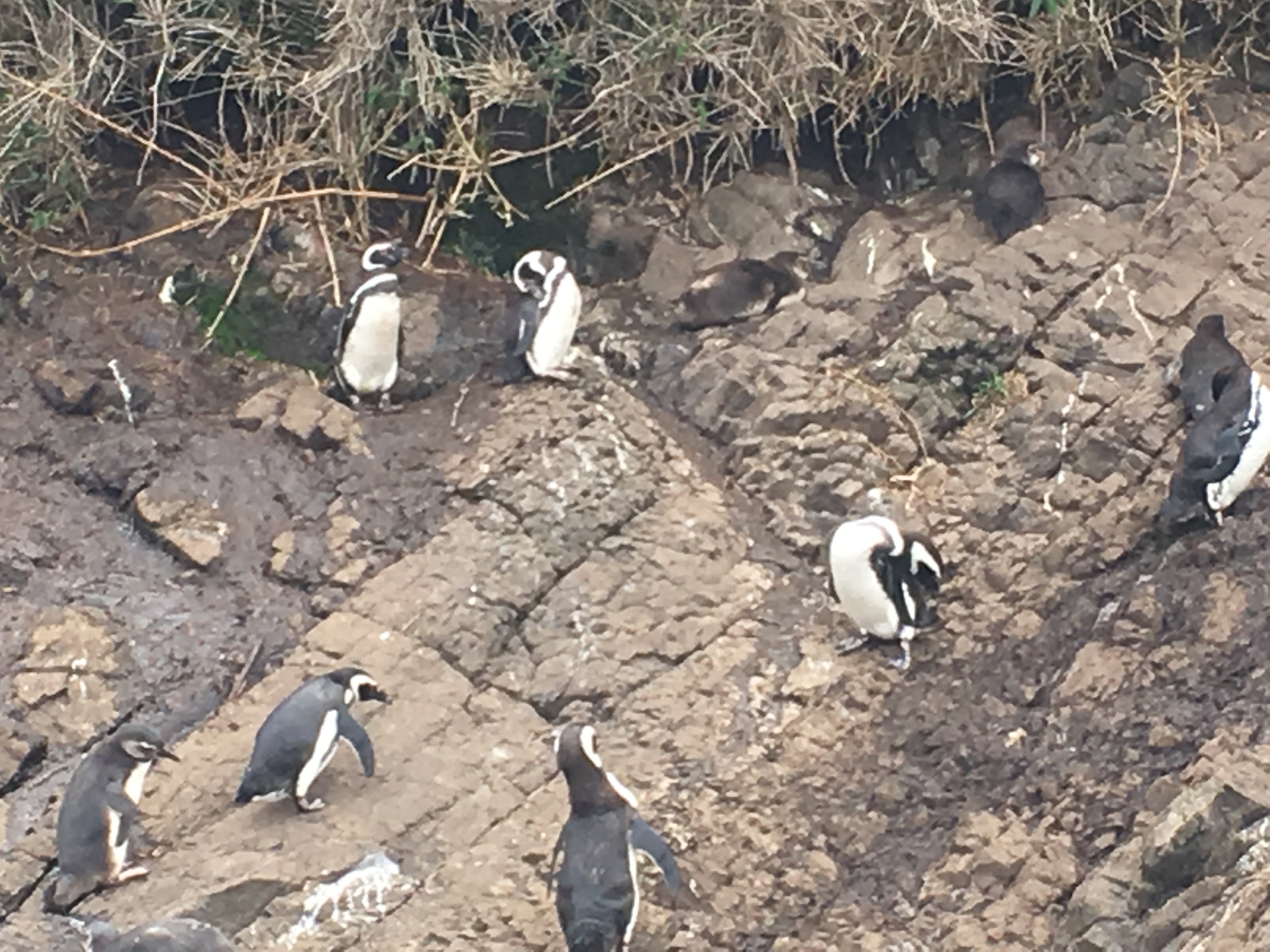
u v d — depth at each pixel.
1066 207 9.49
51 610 7.73
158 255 9.45
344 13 9.11
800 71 9.30
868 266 9.33
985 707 7.46
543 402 8.55
